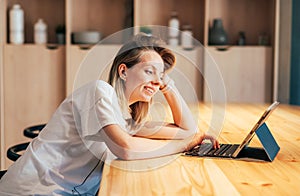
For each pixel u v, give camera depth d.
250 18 5.28
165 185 1.41
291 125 2.67
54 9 5.22
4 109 4.95
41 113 4.97
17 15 4.92
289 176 1.54
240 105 3.71
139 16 5.09
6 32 4.98
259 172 1.59
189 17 5.29
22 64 4.93
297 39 5.17
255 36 5.29
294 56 5.20
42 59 4.94
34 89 4.95
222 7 5.28
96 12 5.24
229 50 5.00
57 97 4.97
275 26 4.93
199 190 1.36
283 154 1.89
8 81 4.93
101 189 1.36
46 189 2.00
